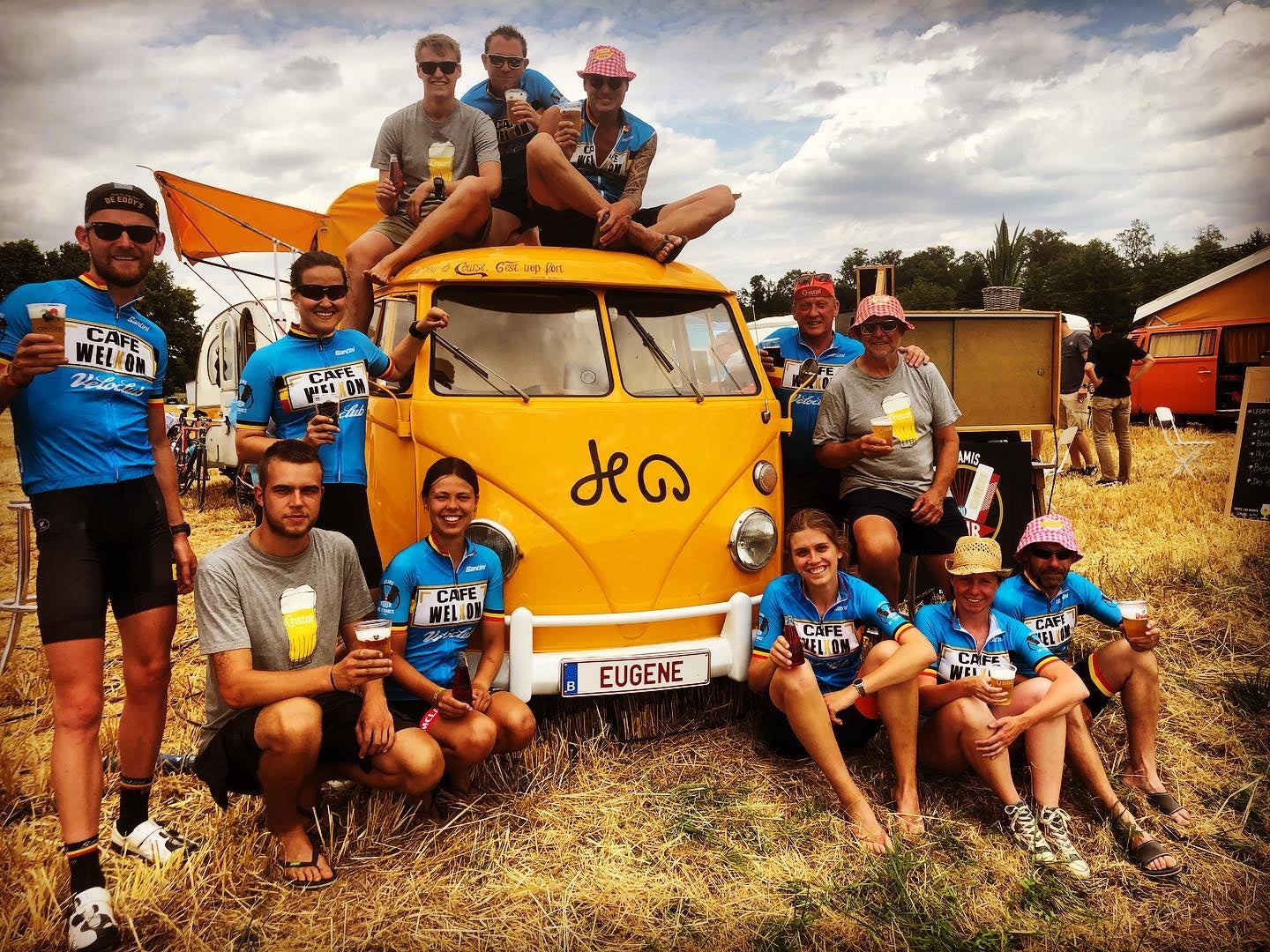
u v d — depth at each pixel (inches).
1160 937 121.0
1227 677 198.5
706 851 138.3
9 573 282.8
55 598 122.1
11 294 124.8
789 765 165.6
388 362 166.1
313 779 139.7
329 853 134.6
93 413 125.8
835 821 144.4
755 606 172.7
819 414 199.6
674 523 168.2
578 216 204.2
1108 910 126.3
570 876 131.5
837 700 147.2
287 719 122.3
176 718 182.4
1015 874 132.6
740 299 209.6
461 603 150.3
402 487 168.9
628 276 183.6
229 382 453.7
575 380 174.6
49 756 160.6
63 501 124.5
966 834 143.0
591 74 195.3
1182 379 744.3
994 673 138.8
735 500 175.6
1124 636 156.2
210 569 127.6
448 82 210.1
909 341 238.1
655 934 119.4
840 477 217.5
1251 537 297.1
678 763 166.4
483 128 214.7
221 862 130.1
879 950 116.7
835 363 218.2
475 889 128.5
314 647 130.9
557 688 158.1
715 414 177.3
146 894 121.6
